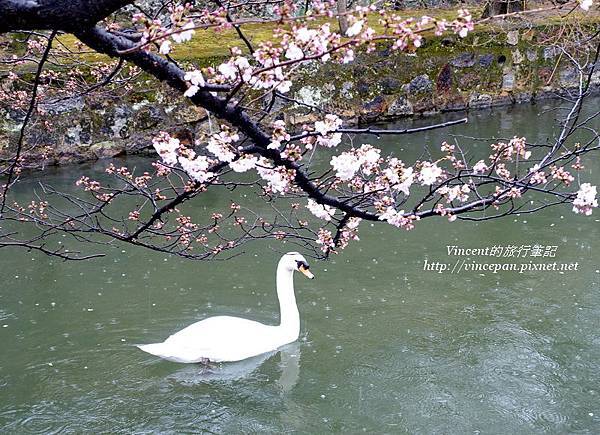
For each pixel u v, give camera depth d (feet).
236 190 38.17
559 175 15.21
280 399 21.16
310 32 11.35
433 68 51.96
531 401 20.90
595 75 56.85
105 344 23.89
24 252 30.58
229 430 19.67
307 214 34.91
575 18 51.78
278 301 27.09
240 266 29.55
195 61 43.42
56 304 26.40
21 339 24.08
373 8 11.18
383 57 50.03
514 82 55.01
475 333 24.53
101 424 19.84
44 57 11.38
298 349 23.90
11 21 10.18
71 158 41.70
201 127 44.39
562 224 33.37
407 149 44.73
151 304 26.50
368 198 16.17
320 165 41.55
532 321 25.23
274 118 46.16
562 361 22.86
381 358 23.22
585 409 20.53
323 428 19.80
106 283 28.02
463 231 32.76
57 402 20.79
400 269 29.22
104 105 42.06
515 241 31.65
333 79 48.44
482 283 28.04
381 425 19.93
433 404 20.85
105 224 33.40
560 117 50.60
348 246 31.32
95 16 10.41
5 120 39.65
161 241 31.55
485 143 45.24
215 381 22.04
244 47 45.57
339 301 26.84
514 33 54.08
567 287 27.58
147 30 10.71
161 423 19.92
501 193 15.25
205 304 26.63
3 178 39.19
